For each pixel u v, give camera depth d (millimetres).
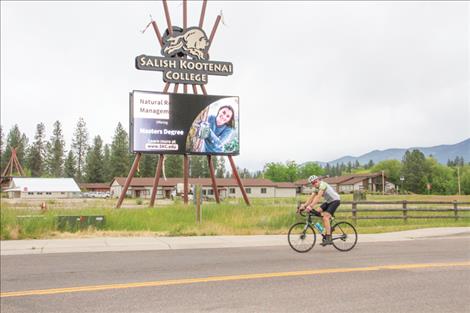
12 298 7152
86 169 121062
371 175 109000
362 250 12352
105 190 110062
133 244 14133
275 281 8164
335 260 10570
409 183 73812
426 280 7785
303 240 12578
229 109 30391
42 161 128125
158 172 29031
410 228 18219
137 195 89375
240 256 11547
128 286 7926
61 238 15648
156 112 28969
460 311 5641
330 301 6566
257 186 92688
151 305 6594
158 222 19281
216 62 30922
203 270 9484
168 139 29109
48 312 6316
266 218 19188
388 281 7852
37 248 13289
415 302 6230
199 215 19484
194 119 29625
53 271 9562
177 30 30891
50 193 85875
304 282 8016
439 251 11961
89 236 16031
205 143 29781
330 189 12219
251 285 7863
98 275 9047
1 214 16812
